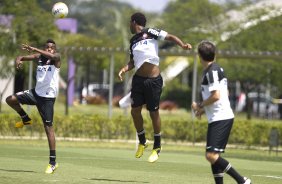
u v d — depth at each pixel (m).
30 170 35.19
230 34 112.25
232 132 73.19
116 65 128.88
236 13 125.88
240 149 69.88
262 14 113.06
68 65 108.69
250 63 112.06
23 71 98.06
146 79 31.81
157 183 31.28
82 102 168.12
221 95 26.11
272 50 107.81
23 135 70.94
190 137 74.50
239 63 112.75
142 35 31.75
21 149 54.84
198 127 74.56
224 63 114.19
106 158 48.12
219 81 26.03
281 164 50.56
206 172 39.19
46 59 34.06
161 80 32.16
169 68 146.00
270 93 165.00
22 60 34.25
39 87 33.97
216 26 118.12
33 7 93.69
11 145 60.56
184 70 151.38
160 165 43.25
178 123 74.94
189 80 165.75
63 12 34.59
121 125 73.50
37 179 30.62
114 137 73.38
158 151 32.66
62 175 33.16
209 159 26.19
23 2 93.00
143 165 42.62
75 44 115.88
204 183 32.06
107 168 39.00
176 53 80.69
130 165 42.09
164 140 75.06
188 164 45.62
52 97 33.97
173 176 35.41
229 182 32.97
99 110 136.12
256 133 72.88
